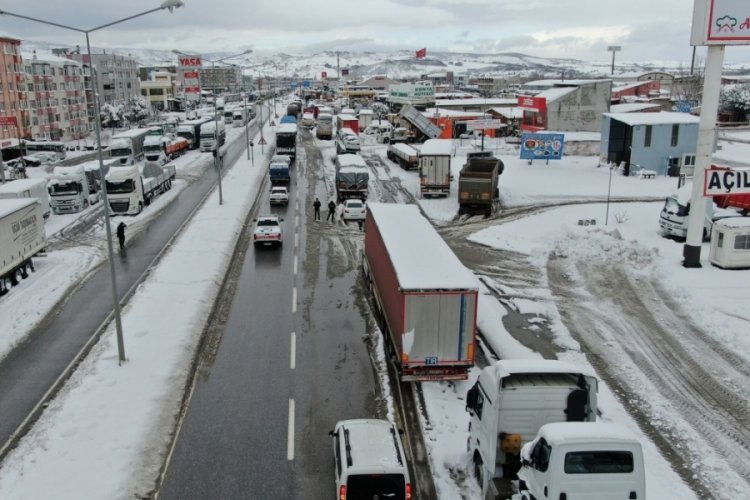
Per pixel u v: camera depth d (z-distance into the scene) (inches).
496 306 1005.2
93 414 649.0
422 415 668.7
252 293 1075.3
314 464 578.2
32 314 981.2
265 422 651.5
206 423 648.4
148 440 605.3
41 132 3725.4
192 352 818.8
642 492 413.4
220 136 3353.8
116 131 4370.1
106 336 864.3
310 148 3275.1
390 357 809.5
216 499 526.3
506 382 520.4
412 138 3221.0
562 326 922.1
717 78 1061.8
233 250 1364.4
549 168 2290.8
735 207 1491.1
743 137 3058.6
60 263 1280.8
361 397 707.4
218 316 965.8
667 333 895.1
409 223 981.2
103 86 5393.7
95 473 550.6
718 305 980.6
